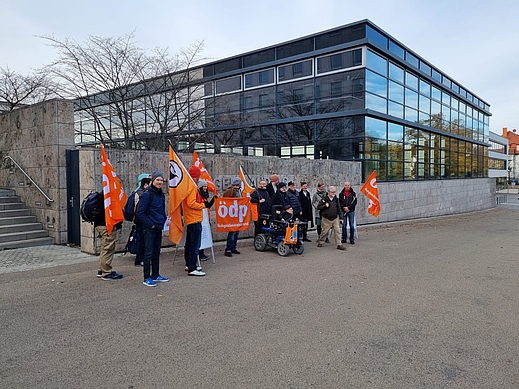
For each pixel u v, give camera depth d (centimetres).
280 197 987
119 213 699
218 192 1175
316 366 397
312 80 1972
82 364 395
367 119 1862
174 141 1686
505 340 468
